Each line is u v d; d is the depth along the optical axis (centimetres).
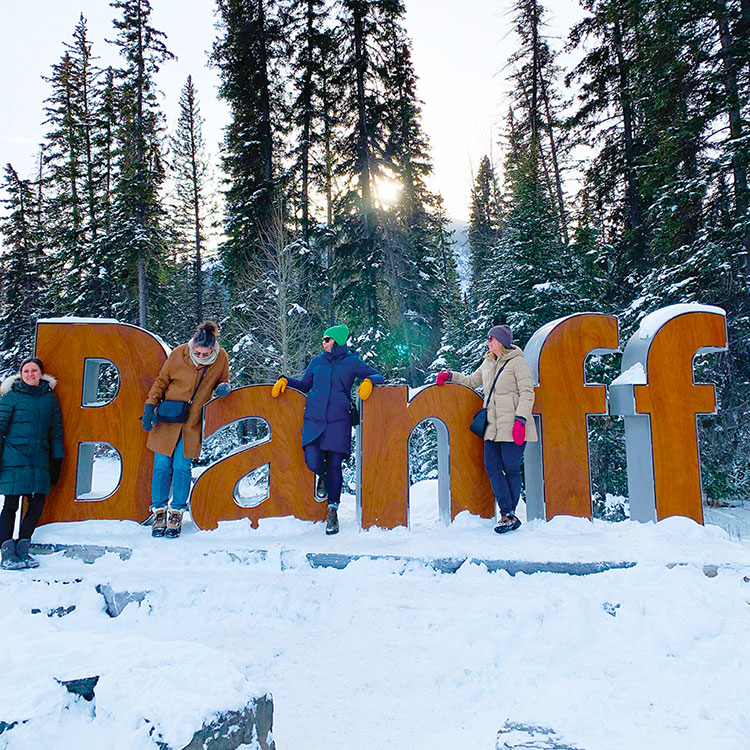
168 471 463
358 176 1722
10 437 409
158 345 494
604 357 1053
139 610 354
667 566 382
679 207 1034
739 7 1005
